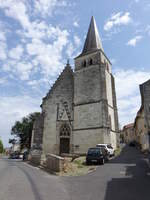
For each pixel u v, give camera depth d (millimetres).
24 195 7047
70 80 33219
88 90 30078
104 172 12688
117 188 8297
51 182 9758
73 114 30500
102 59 32000
